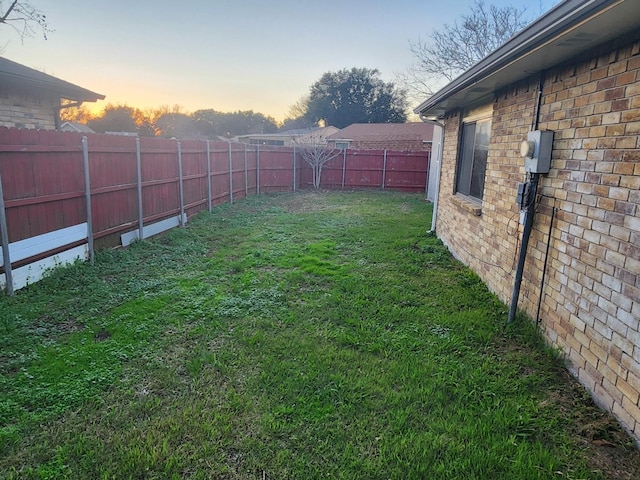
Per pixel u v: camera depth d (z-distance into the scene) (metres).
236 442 2.14
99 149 5.58
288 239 7.32
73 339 3.27
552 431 2.25
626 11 1.90
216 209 10.41
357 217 9.93
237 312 3.88
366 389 2.62
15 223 4.19
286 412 2.38
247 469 1.96
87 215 5.31
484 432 2.22
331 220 9.45
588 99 2.69
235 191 12.42
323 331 3.50
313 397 2.53
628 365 2.22
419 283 4.82
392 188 16.72
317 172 16.81
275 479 1.91
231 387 2.64
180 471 1.94
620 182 2.35
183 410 2.39
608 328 2.42
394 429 2.24
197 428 2.23
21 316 3.62
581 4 1.90
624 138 2.32
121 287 4.54
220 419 2.31
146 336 3.34
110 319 3.66
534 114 3.49
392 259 5.94
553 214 3.13
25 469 1.93
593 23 2.11
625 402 2.24
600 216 2.53
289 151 15.91
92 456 2.01
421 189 16.34
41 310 3.79
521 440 2.18
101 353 3.04
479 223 5.03
